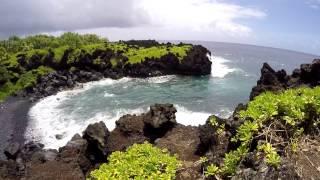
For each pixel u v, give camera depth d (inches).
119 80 3289.9
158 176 333.4
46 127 1891.0
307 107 373.4
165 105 1120.2
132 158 356.5
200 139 818.2
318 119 378.3
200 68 3570.4
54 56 3538.4
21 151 1438.2
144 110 2127.2
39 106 2361.0
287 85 1407.5
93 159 1074.7
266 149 315.6
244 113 380.5
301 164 325.1
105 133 1093.8
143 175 335.3
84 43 4837.6
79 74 3208.7
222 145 597.3
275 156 307.3
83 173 1036.5
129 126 1145.4
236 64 4911.4
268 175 300.0
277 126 353.1
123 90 2755.9
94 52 3553.2
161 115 1095.6
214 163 452.1
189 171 522.3
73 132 1786.4
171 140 944.9
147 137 1105.4
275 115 362.3
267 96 390.6
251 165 323.9
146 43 4800.7
